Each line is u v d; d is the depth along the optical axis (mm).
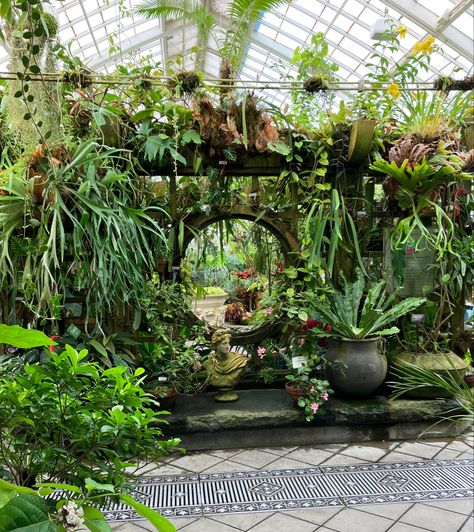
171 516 2107
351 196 3262
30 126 2387
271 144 3066
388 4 6238
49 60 2477
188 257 3766
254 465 2611
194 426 2793
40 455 1293
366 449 2822
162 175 3156
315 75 3318
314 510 2150
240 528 2018
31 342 837
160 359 2990
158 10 3559
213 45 8594
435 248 3045
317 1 7074
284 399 3084
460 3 5645
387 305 2998
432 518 2076
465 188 3240
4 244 2496
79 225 2473
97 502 1312
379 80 3342
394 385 3119
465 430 3047
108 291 2711
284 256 3305
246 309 5867
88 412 1293
